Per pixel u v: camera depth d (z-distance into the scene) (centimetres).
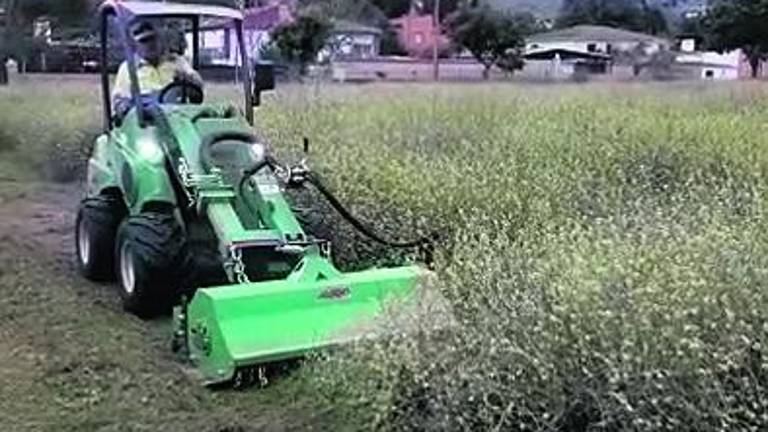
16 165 1330
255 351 540
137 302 668
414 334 480
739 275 457
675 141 943
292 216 633
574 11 6375
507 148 923
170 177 678
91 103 1584
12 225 976
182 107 697
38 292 740
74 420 520
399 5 5853
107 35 768
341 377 513
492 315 475
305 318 554
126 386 561
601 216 660
